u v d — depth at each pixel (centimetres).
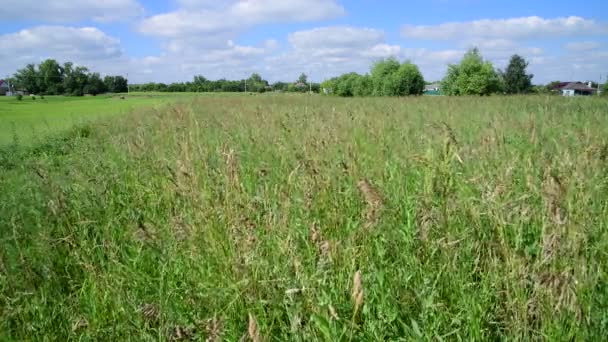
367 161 581
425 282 296
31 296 350
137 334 305
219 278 329
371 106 1551
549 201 290
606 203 380
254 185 530
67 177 609
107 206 529
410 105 1619
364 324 280
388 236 375
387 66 6078
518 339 260
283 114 1080
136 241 423
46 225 458
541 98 1898
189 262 361
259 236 356
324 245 313
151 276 379
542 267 275
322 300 276
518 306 267
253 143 741
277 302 294
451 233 335
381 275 298
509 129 802
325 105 1789
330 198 433
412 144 650
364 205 425
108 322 323
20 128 1720
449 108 1287
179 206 483
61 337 322
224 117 1229
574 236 276
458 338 265
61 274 396
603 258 308
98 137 1124
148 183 598
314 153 539
